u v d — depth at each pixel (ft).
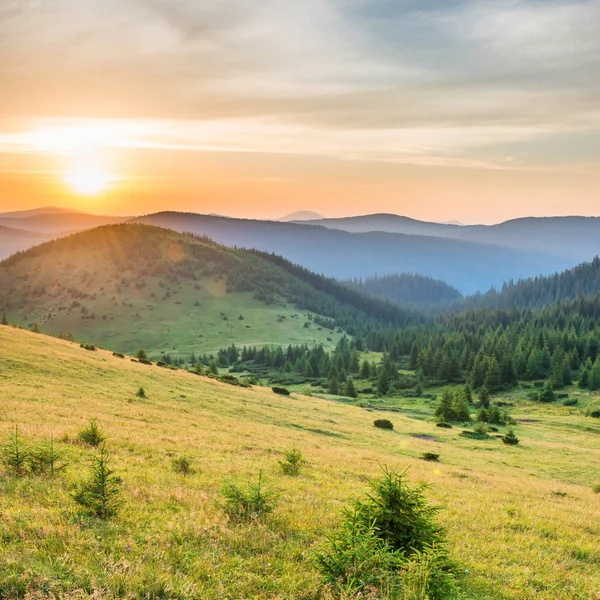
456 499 66.64
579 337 539.70
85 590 21.36
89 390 132.57
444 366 471.21
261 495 40.34
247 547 31.40
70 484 41.47
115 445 67.10
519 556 40.98
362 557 26.37
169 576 24.08
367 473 78.84
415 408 359.46
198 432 99.45
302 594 24.72
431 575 25.85
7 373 130.31
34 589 20.79
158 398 146.72
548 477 132.46
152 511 37.32
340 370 533.55
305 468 74.74
